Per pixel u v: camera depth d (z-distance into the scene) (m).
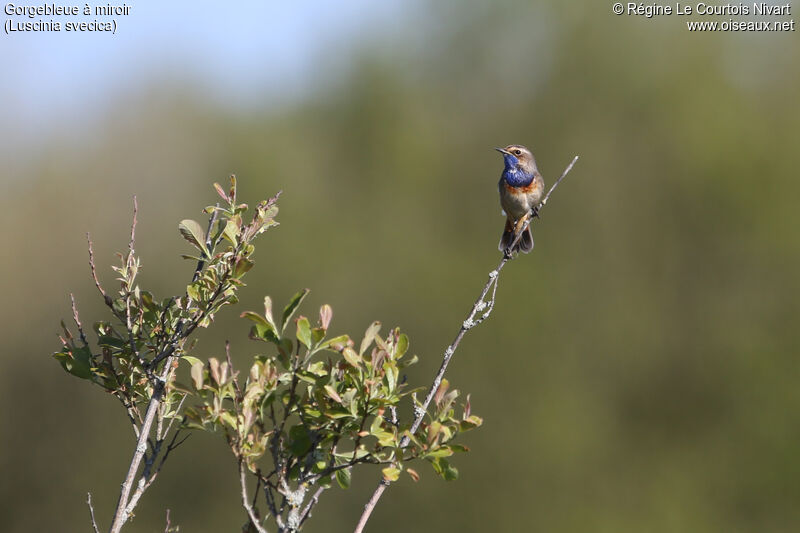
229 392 3.34
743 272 19.41
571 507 18.52
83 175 19.70
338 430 3.39
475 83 21.33
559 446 18.81
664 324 19.52
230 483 18.50
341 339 3.38
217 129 21.17
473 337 19.88
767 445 18.62
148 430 3.61
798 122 19.16
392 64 21.88
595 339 19.62
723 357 19.19
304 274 20.31
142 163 20.06
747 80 19.89
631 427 19.44
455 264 20.47
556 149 20.12
